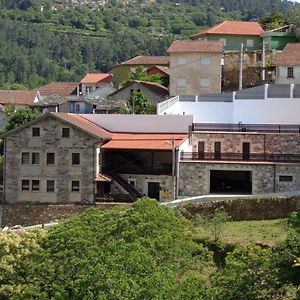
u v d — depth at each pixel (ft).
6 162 218.79
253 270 112.06
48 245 130.72
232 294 108.06
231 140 224.74
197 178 214.28
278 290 111.24
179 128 231.91
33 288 115.34
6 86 573.74
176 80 300.20
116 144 220.64
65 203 215.51
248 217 192.24
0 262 131.95
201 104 244.22
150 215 140.36
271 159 217.36
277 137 221.87
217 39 340.18
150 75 348.79
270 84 259.60
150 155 220.84
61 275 115.85
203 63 298.15
